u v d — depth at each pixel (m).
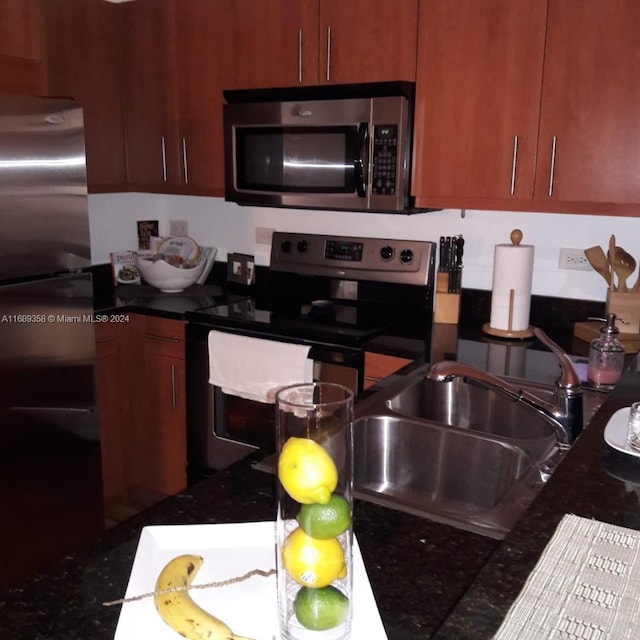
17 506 2.28
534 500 1.02
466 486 1.46
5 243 2.12
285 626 0.76
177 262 3.20
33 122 2.14
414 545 0.96
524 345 2.27
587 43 2.02
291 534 0.75
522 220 2.55
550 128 2.12
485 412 1.88
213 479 1.15
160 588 0.81
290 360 2.34
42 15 2.40
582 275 2.48
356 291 2.80
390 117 2.31
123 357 2.83
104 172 2.93
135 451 2.97
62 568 0.89
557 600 0.77
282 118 2.52
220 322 2.55
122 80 2.95
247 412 2.53
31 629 0.78
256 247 3.18
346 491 0.78
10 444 2.21
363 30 2.37
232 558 0.90
